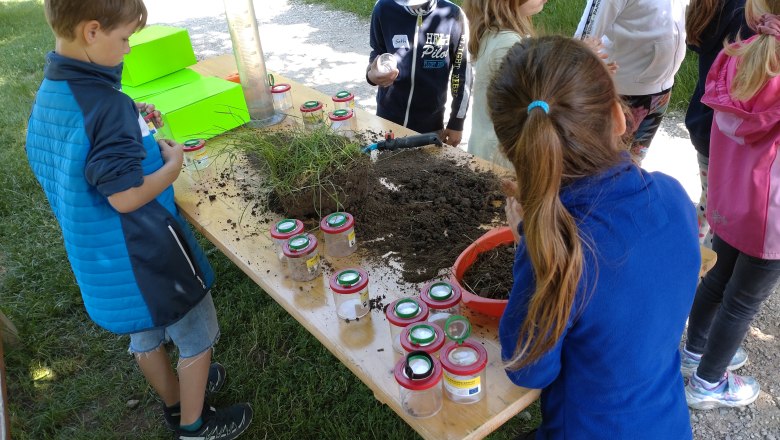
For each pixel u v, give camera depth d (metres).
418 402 1.19
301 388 2.45
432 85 2.91
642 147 2.92
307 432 2.26
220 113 2.40
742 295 1.88
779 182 1.64
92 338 2.87
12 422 2.43
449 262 1.62
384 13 2.83
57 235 3.60
